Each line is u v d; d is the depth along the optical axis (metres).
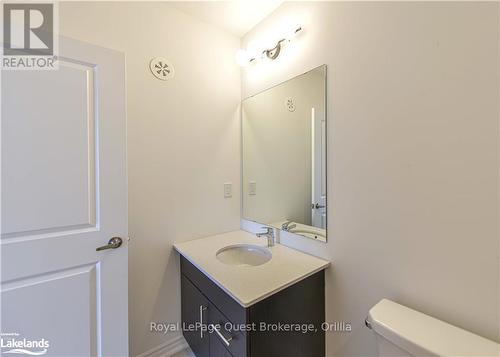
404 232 0.98
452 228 0.85
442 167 0.87
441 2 0.86
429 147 0.90
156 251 1.50
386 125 1.02
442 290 0.88
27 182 0.96
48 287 1.01
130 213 1.40
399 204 0.99
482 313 0.79
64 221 1.04
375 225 1.07
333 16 1.22
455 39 0.82
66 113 1.03
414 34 0.93
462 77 0.81
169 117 1.53
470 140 0.80
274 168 1.61
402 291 0.99
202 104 1.67
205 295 1.25
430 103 0.89
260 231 1.74
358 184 1.13
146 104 1.44
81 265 1.08
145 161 1.44
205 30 1.68
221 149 1.78
